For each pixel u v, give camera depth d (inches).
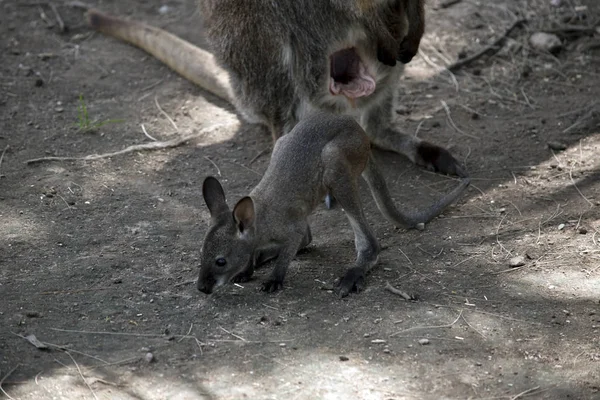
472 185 453.4
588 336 330.3
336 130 374.6
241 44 463.8
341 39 453.7
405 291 360.5
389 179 467.8
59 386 300.7
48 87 568.4
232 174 470.9
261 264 387.9
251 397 294.8
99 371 309.7
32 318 343.0
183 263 386.9
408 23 470.9
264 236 361.7
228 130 518.6
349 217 374.0
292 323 339.0
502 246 396.5
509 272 375.6
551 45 586.6
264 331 334.3
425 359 316.8
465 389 300.8
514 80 562.6
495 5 642.8
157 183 461.4
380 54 452.8
